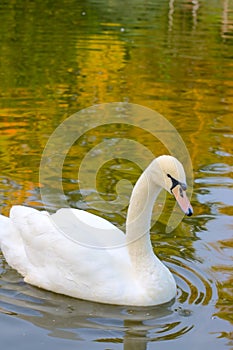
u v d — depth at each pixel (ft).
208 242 29.94
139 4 105.81
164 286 25.04
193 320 23.79
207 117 48.75
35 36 78.59
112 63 65.72
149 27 86.12
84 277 25.35
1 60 65.92
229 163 39.65
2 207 32.78
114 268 25.52
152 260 25.39
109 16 94.27
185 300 25.18
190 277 26.89
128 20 91.09
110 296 25.02
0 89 55.31
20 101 51.83
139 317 24.12
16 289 25.98
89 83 57.77
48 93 54.34
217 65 65.92
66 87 56.18
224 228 31.35
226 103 52.54
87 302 25.27
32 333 22.72
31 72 61.21
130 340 22.49
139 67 64.23
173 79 59.98
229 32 84.38
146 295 24.86
